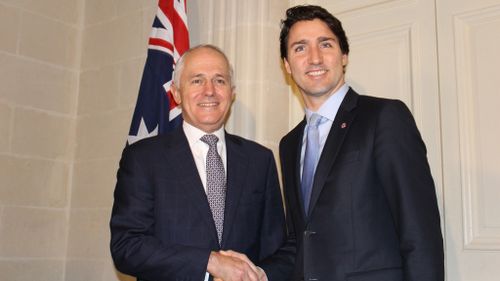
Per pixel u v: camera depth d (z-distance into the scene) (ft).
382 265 5.31
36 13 11.40
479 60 7.61
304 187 6.13
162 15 9.70
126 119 10.89
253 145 7.16
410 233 5.00
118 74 11.25
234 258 5.87
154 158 6.50
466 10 7.81
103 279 10.54
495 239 7.16
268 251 6.79
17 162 10.78
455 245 7.43
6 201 10.55
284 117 9.27
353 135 5.70
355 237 5.41
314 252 5.61
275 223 6.93
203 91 6.68
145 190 6.32
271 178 7.04
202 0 9.95
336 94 6.27
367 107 5.82
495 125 7.35
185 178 6.40
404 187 5.13
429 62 8.02
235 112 9.07
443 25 7.98
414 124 5.54
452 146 7.63
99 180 11.08
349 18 8.97
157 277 5.88
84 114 11.69
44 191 11.15
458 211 7.47
